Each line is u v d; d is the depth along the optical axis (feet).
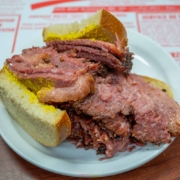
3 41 1.19
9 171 0.77
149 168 0.77
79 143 0.84
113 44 0.91
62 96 0.76
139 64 1.05
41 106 0.78
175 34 1.22
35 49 0.95
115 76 0.90
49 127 0.75
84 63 0.84
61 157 0.79
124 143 0.80
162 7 1.35
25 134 0.85
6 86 0.86
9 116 0.89
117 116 0.80
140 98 0.80
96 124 0.82
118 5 1.37
